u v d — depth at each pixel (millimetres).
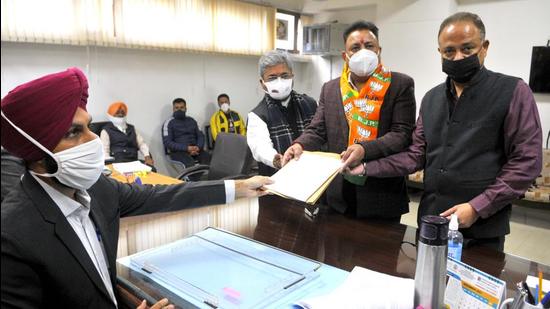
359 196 1486
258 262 1045
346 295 826
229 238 1222
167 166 4680
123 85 4148
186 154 4426
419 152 1415
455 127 1257
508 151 1196
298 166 1368
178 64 4605
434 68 4750
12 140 712
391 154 1424
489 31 4414
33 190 769
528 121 1137
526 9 4137
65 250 768
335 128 1636
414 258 1089
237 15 4812
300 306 811
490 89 1196
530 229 3555
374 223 1398
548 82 3986
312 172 1299
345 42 1601
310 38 5547
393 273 1000
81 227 874
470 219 1111
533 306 656
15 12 3146
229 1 4684
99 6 3633
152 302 868
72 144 788
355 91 1589
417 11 4770
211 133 4836
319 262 1062
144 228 1315
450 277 808
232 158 2756
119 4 3758
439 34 1251
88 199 901
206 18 4480
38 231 733
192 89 4797
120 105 3873
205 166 2945
